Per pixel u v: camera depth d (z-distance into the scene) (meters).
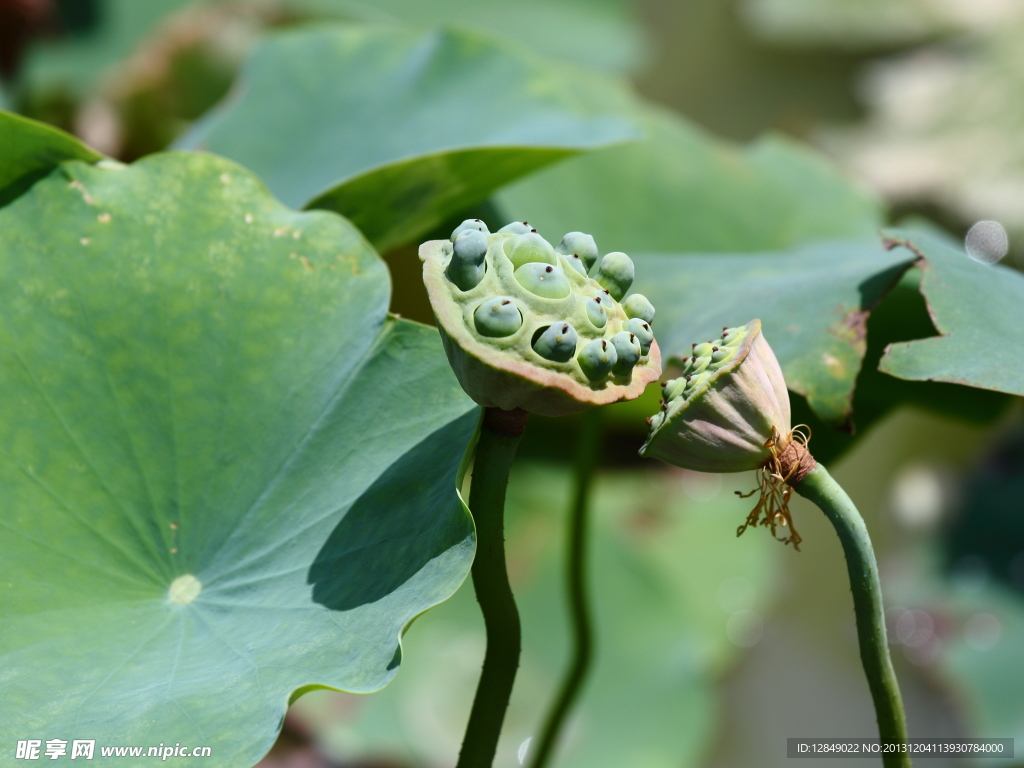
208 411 1.37
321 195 1.48
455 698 2.49
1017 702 2.71
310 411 1.37
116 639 1.32
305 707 2.44
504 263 1.26
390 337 1.37
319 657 1.28
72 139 1.39
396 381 1.36
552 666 2.62
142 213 1.39
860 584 1.28
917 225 2.32
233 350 1.38
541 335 1.25
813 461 1.28
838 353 1.41
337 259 1.39
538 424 2.62
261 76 1.92
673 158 2.19
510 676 1.32
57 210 1.39
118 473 1.36
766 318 1.45
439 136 1.73
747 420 1.27
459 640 2.56
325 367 1.38
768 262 1.58
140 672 1.31
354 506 1.33
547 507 2.68
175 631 1.33
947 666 2.86
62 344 1.37
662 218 2.14
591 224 2.08
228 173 1.40
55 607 1.33
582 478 1.60
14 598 1.32
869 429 1.62
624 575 2.74
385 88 1.87
